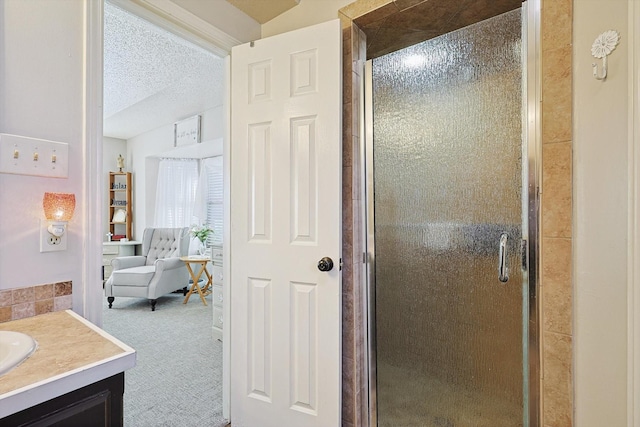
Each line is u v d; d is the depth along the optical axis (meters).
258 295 1.61
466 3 1.39
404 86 1.52
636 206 0.90
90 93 1.09
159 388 2.04
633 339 0.91
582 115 1.00
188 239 4.57
